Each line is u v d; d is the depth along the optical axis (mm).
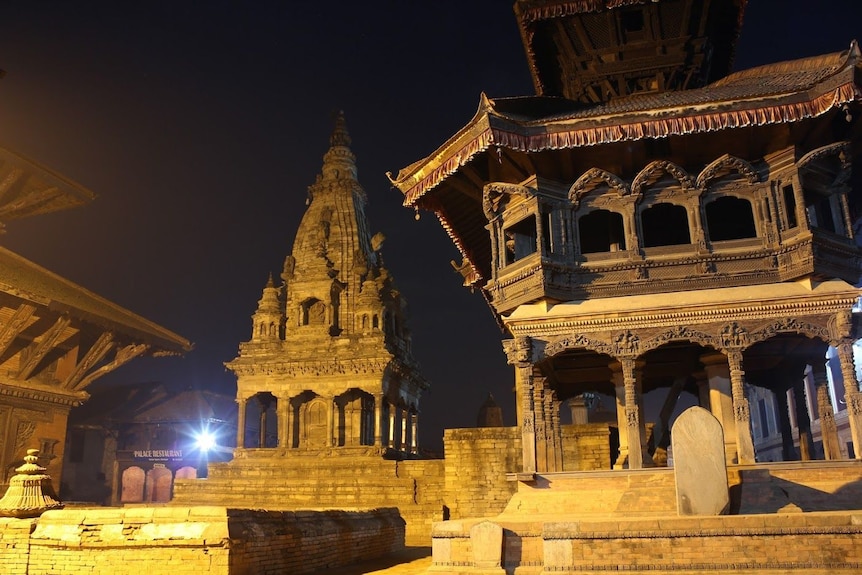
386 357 50219
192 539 15586
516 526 14961
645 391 28391
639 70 23781
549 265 18594
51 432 33688
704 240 18594
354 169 62594
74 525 16281
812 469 16141
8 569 16406
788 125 17797
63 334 34312
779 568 12633
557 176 19625
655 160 19062
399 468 42344
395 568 21078
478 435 35938
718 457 14516
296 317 54906
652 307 18047
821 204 19125
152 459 64750
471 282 29453
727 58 26297
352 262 57125
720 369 21500
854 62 16438
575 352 20594
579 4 22172
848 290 17266
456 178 20750
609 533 13453
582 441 33281
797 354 21516
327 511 22109
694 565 12977
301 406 53125
